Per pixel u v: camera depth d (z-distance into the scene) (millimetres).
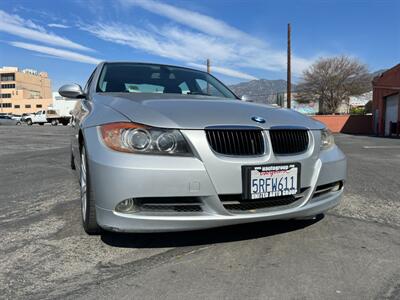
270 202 2850
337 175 3242
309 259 2861
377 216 3986
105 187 2615
